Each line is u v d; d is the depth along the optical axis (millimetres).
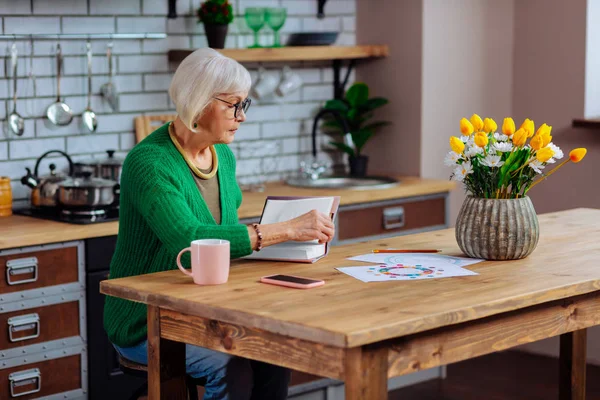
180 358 2809
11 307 3881
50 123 4664
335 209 3164
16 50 4512
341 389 4914
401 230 5152
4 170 4551
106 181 4324
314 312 2375
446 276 2809
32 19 4555
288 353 2381
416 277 2791
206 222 3197
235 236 2930
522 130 2979
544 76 5750
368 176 5508
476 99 5824
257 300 2520
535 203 5867
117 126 4910
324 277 2809
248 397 3057
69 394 4078
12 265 3861
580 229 3609
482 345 2586
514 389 5250
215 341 2566
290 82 5457
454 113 5742
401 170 5754
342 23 5883
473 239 3055
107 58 4828
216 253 2701
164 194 2996
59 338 4027
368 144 5934
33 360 3965
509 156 3021
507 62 5922
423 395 5180
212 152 3367
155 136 3219
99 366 4152
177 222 2945
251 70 5445
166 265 3104
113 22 4836
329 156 5875
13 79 4535
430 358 2447
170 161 3137
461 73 5734
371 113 5891
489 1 5809
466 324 2533
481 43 5801
